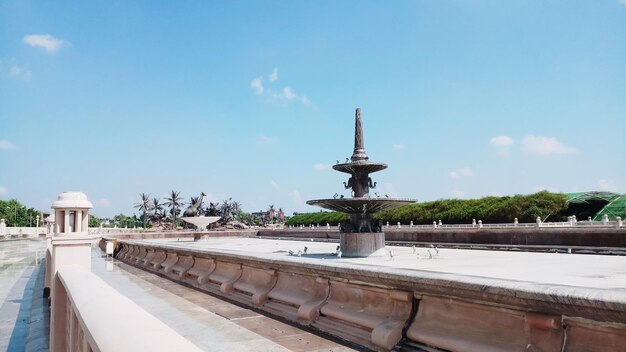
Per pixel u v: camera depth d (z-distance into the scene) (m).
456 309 4.96
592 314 3.60
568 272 6.99
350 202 10.91
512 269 7.52
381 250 11.23
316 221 73.19
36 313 10.55
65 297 5.29
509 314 4.38
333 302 6.70
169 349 1.50
